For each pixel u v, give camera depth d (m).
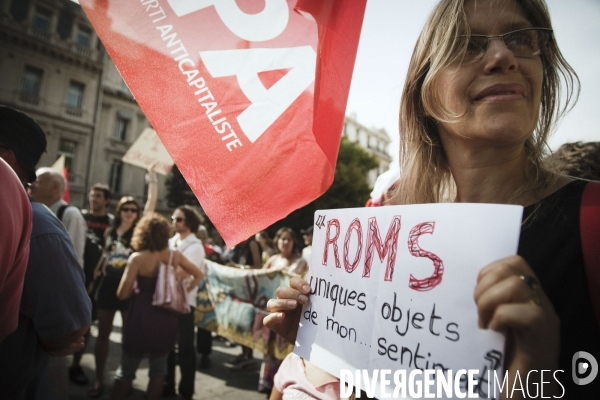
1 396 1.21
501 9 0.76
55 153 21.81
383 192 1.87
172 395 3.67
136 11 1.24
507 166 0.79
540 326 0.52
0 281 0.89
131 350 2.87
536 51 0.76
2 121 1.46
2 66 19.62
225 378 4.20
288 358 1.17
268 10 1.29
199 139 1.26
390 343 0.72
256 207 1.27
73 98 22.47
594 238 0.60
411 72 0.98
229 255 6.98
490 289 0.56
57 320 1.29
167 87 1.25
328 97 1.19
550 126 0.84
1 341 1.06
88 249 3.76
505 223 0.61
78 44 22.08
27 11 20.14
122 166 25.19
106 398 3.39
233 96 1.28
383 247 0.79
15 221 0.92
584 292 0.60
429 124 1.00
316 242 1.00
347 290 0.86
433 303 0.66
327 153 1.20
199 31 1.26
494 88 0.73
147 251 2.99
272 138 1.28
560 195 0.68
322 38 1.14
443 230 0.68
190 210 3.98
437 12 0.89
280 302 0.99
